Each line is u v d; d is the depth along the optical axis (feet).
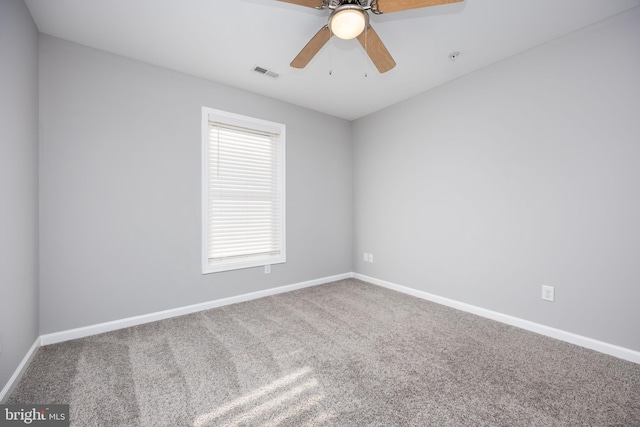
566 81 6.84
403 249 11.01
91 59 7.28
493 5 5.82
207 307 9.16
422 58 7.88
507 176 7.94
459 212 9.12
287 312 8.90
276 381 5.34
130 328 7.69
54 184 6.77
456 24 6.44
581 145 6.63
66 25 6.43
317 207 12.08
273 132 10.66
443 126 9.53
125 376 5.47
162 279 8.36
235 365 5.89
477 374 5.56
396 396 4.91
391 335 7.29
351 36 5.07
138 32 6.72
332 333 7.41
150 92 8.13
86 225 7.21
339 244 12.88
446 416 4.43
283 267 11.03
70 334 6.98
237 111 9.74
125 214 7.75
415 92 10.18
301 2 4.73
